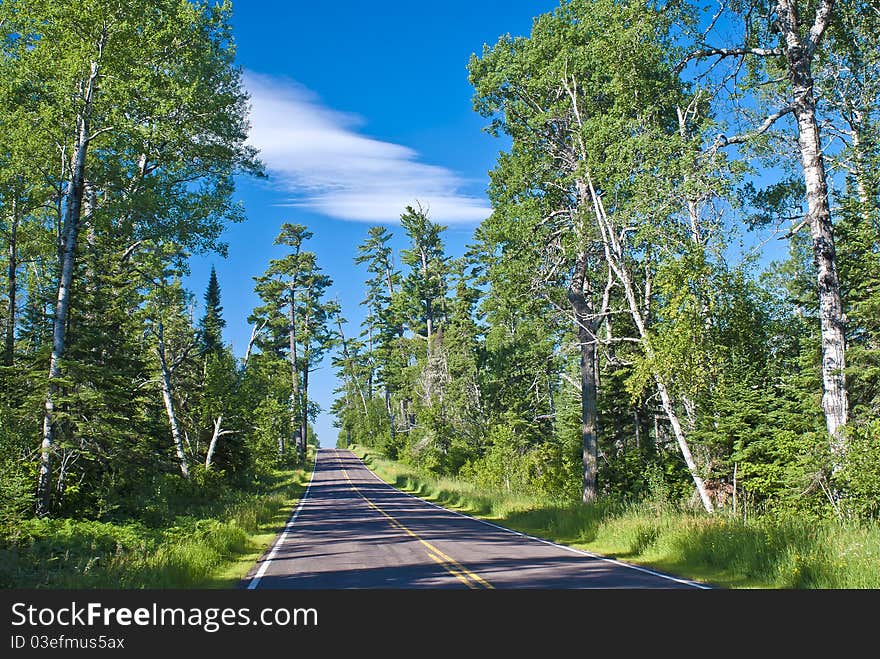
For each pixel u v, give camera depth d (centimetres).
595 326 2823
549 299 2725
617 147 1852
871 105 1697
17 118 1978
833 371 1541
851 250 1994
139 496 2330
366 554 1627
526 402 4900
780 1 1591
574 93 2392
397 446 8800
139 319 3152
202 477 3253
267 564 1509
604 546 1731
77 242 2178
